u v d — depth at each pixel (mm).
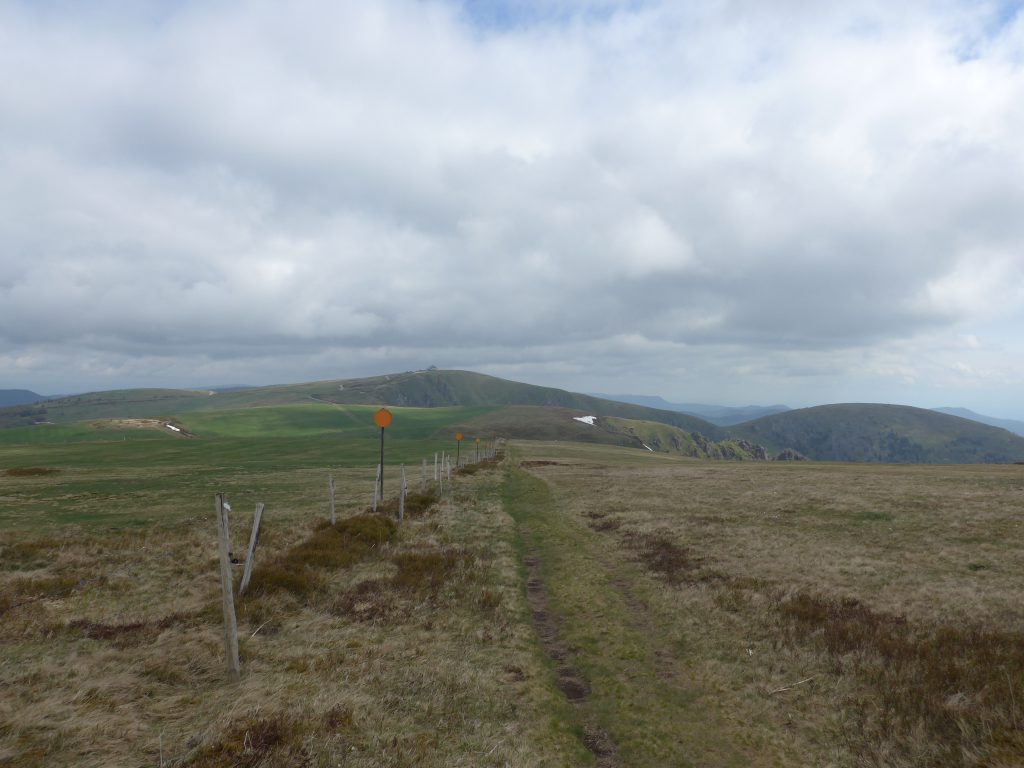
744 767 7426
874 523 22359
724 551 18844
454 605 13508
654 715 8750
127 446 87875
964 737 7449
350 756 6727
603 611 13664
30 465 58844
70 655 9641
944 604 12664
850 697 8914
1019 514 22328
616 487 38688
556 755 7457
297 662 9609
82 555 17359
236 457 69000
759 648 11078
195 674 9078
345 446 86812
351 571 16047
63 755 6457
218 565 16188
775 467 59469
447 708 8398
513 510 30203
